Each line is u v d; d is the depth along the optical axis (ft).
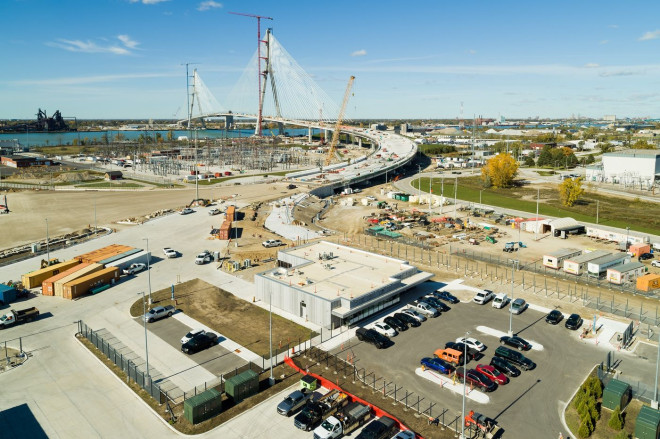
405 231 426.92
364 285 241.55
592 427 145.69
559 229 404.36
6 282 285.84
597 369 181.78
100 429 150.41
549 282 287.07
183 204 547.90
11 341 210.18
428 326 225.15
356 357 194.70
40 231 426.10
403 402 162.30
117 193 630.33
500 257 341.62
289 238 396.57
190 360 193.36
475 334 216.33
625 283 282.97
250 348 203.00
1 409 160.66
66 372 184.65
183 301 255.91
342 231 430.20
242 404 163.02
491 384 169.68
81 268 286.46
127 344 206.80
